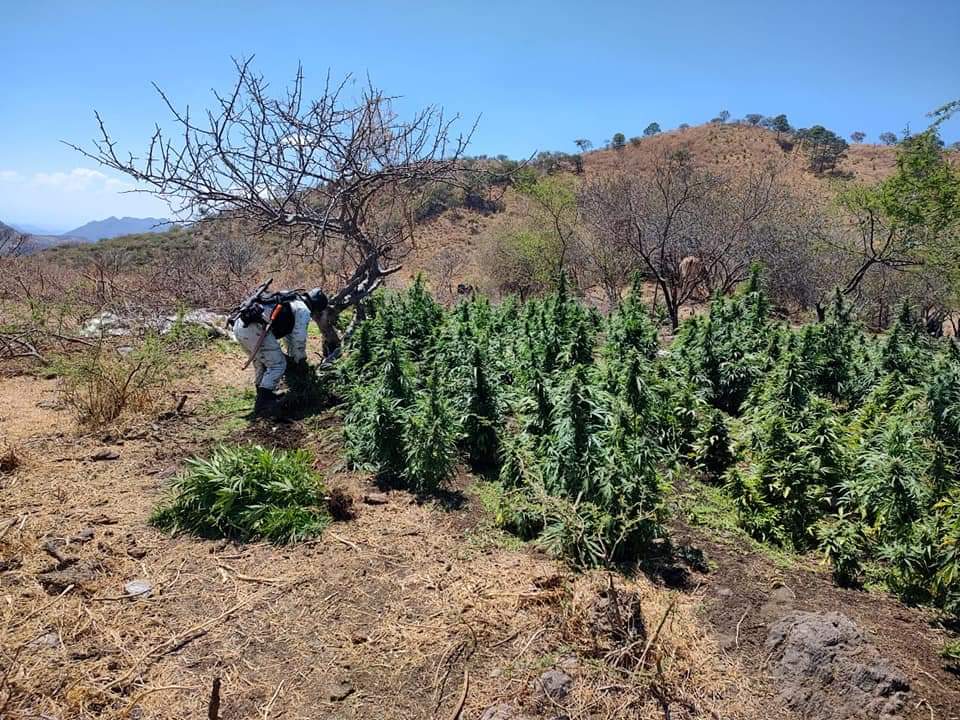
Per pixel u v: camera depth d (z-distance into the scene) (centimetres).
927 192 1342
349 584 415
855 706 314
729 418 672
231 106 802
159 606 385
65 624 360
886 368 799
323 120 841
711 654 359
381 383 626
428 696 328
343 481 565
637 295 1018
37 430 633
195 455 607
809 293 1586
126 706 307
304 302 771
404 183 973
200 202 827
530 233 2012
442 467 536
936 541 399
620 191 1805
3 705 299
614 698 322
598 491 449
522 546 467
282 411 721
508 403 666
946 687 334
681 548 473
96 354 745
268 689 328
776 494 497
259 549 451
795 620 363
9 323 942
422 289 952
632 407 515
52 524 459
